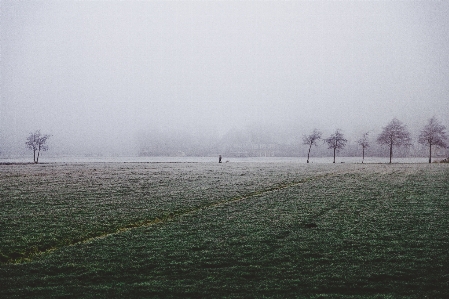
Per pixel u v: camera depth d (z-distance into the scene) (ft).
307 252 49.01
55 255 48.62
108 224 67.21
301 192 108.17
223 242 54.49
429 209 78.79
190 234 59.41
